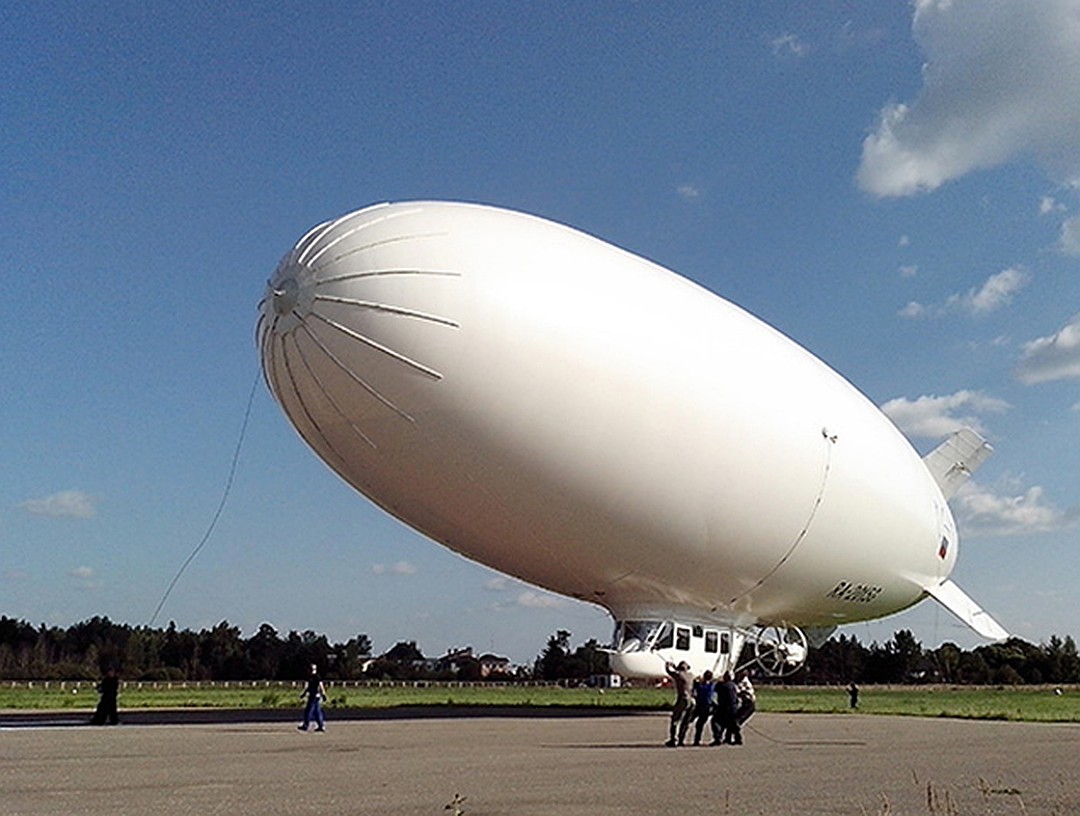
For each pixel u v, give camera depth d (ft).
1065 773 65.05
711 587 122.01
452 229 95.61
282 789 53.11
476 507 106.11
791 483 114.11
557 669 526.98
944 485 181.68
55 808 45.91
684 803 48.65
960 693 313.12
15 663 521.24
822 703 199.93
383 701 196.24
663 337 100.32
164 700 192.54
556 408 96.63
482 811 45.50
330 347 94.22
